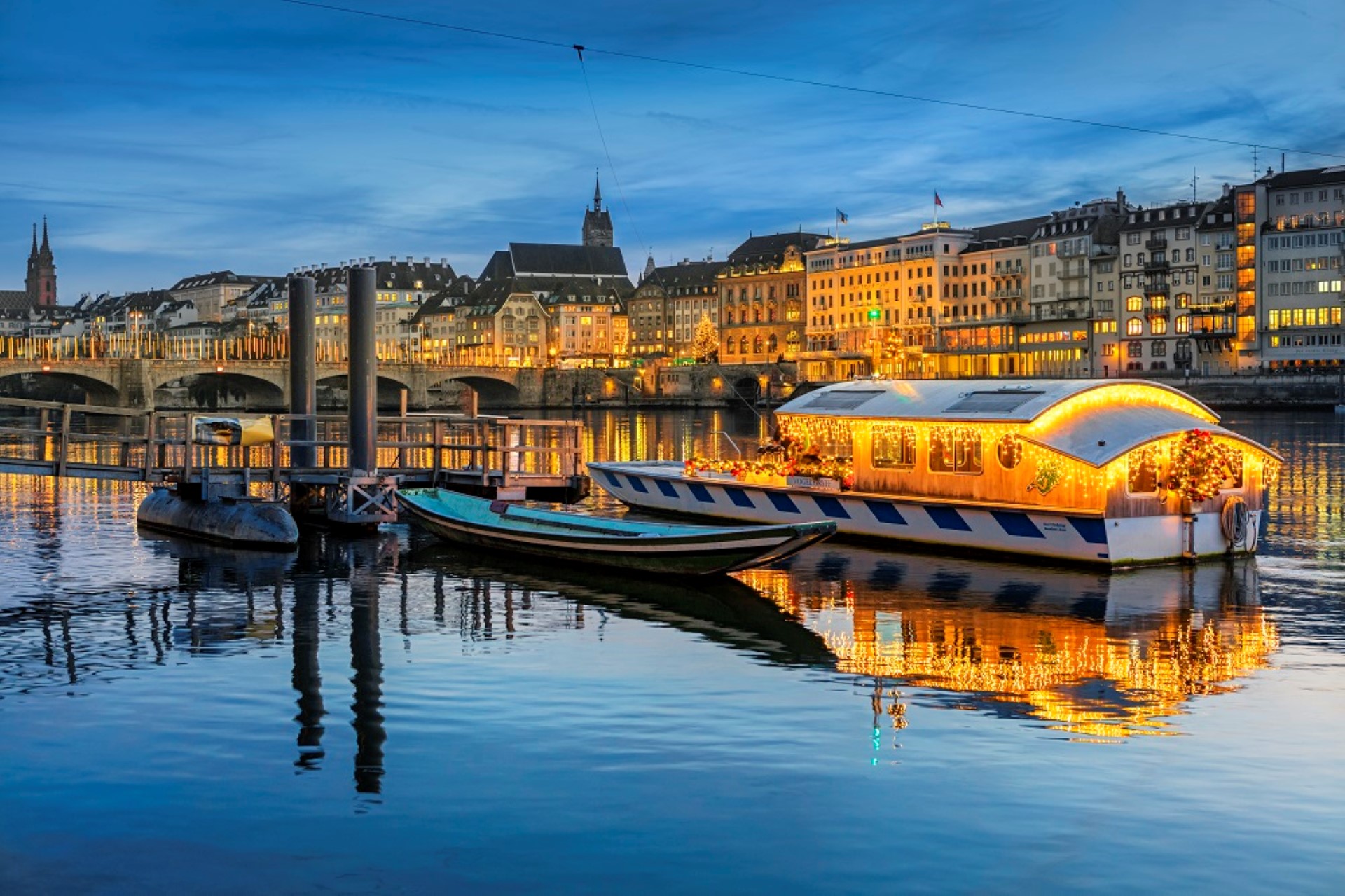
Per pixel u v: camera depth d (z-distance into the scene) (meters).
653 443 117.38
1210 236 165.88
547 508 51.62
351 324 45.00
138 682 24.11
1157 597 32.06
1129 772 18.75
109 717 21.70
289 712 22.06
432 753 19.80
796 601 31.80
